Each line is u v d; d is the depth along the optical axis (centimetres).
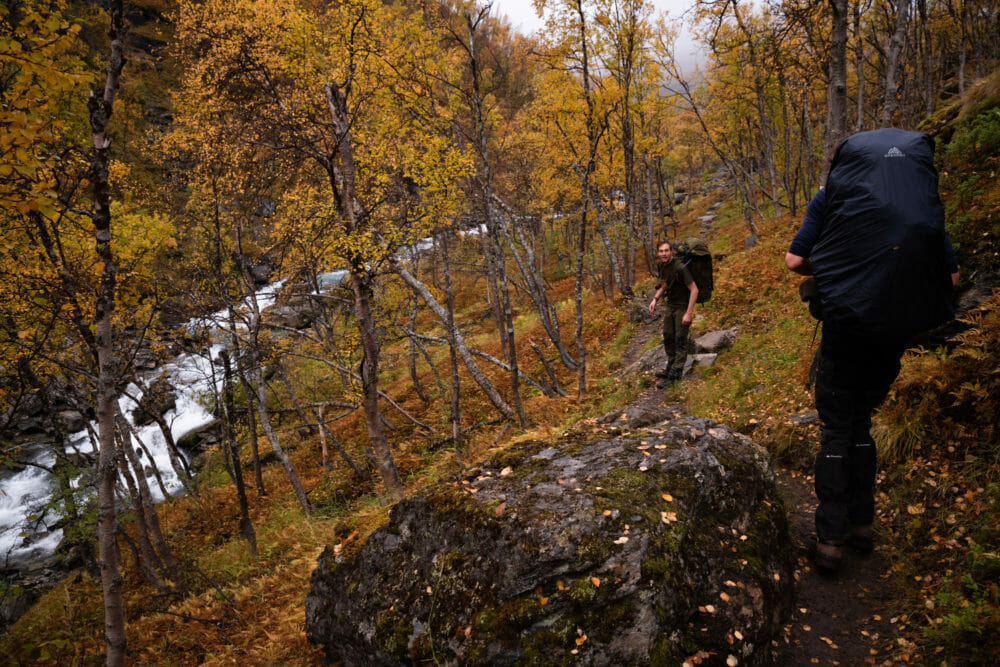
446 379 1589
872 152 223
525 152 1650
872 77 1784
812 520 349
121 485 1006
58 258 668
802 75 1334
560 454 343
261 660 452
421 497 330
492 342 1880
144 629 751
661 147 1836
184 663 618
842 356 256
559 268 3102
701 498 293
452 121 841
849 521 295
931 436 329
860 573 290
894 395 364
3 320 687
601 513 270
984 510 271
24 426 1602
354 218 697
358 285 700
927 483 307
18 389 823
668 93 1805
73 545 1212
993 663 206
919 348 389
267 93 768
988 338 330
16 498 1426
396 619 299
